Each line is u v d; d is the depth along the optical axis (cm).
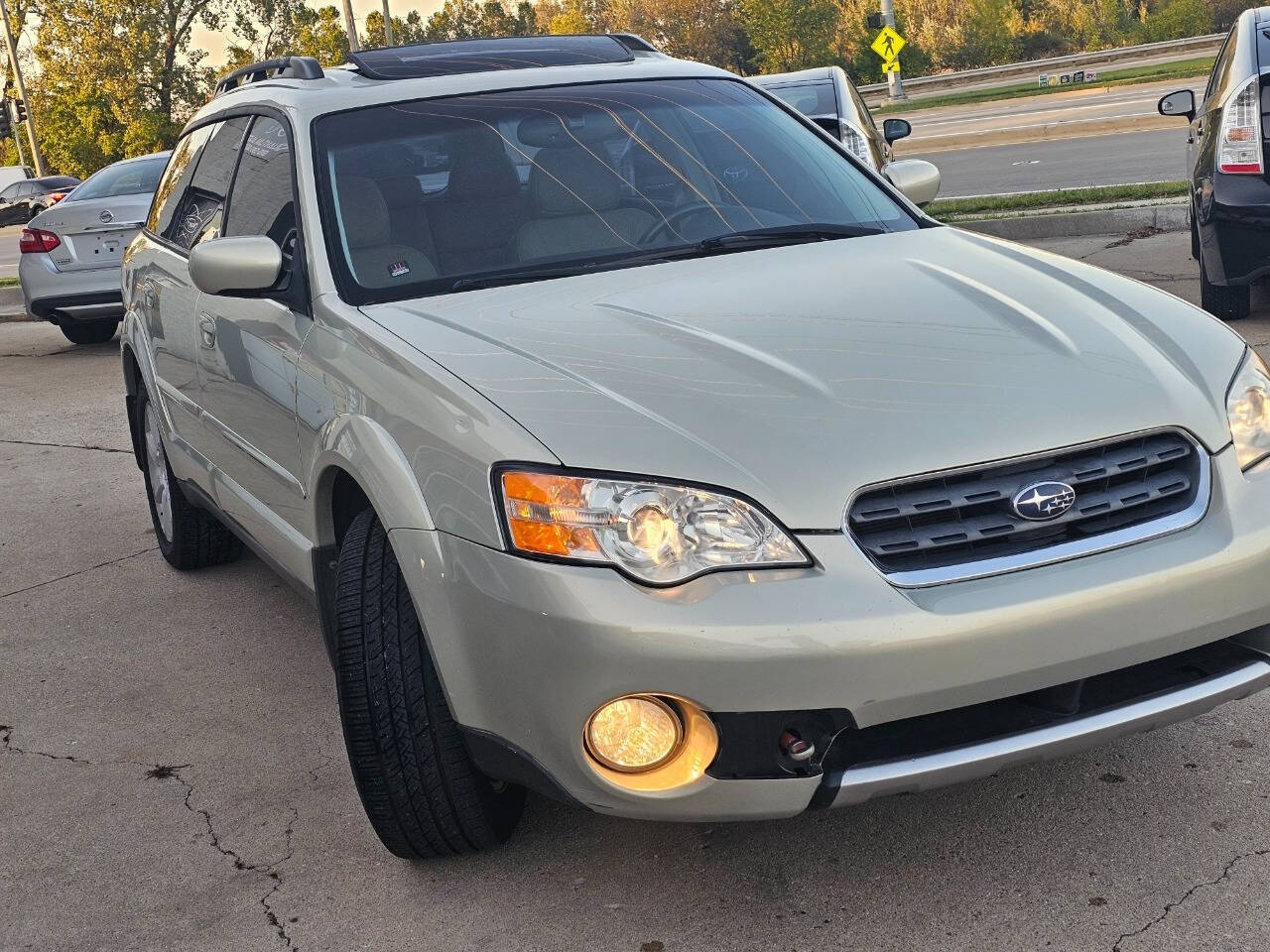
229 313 374
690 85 402
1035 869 267
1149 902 253
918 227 363
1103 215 1056
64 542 575
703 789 231
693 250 339
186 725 379
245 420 369
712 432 240
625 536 229
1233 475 253
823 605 224
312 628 446
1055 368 260
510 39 436
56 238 1109
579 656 227
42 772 358
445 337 286
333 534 318
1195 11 6731
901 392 251
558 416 246
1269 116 656
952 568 233
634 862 283
